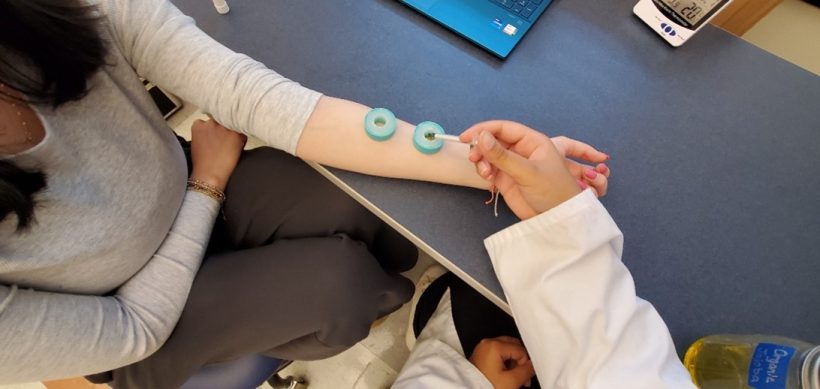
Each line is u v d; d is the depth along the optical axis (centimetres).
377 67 57
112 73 49
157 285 56
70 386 99
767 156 54
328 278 61
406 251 84
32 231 43
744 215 51
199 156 64
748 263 49
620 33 61
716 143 55
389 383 100
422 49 59
